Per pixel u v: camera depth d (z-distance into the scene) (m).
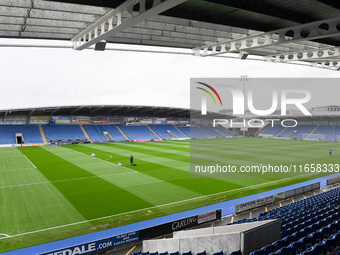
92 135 61.00
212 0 10.02
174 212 14.93
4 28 15.00
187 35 17.83
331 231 9.15
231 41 18.22
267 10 11.44
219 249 7.36
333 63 26.44
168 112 73.50
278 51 22.44
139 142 59.75
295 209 13.40
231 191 19.16
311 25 12.64
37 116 59.56
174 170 26.08
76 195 17.72
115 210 15.07
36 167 27.27
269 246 6.98
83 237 11.85
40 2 11.90
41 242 11.34
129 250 10.92
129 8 10.64
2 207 15.37
